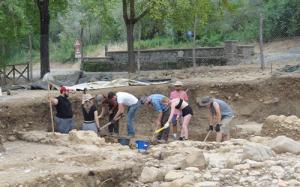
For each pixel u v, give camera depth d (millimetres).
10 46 24953
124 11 22062
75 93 16375
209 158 9805
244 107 17094
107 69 26219
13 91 17844
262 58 20359
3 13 20391
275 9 30953
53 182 8133
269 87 17250
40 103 15102
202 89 17438
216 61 25109
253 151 9438
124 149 10961
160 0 20531
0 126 14039
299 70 19156
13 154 10547
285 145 10047
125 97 13844
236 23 34000
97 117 13359
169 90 17188
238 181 8320
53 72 26875
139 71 22844
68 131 13555
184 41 34344
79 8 29562
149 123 16625
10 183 7707
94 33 37000
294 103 16969
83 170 8500
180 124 14758
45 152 10766
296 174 8445
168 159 9586
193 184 8141
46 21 22281
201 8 21469
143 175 8805
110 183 8672
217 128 12773
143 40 34781
